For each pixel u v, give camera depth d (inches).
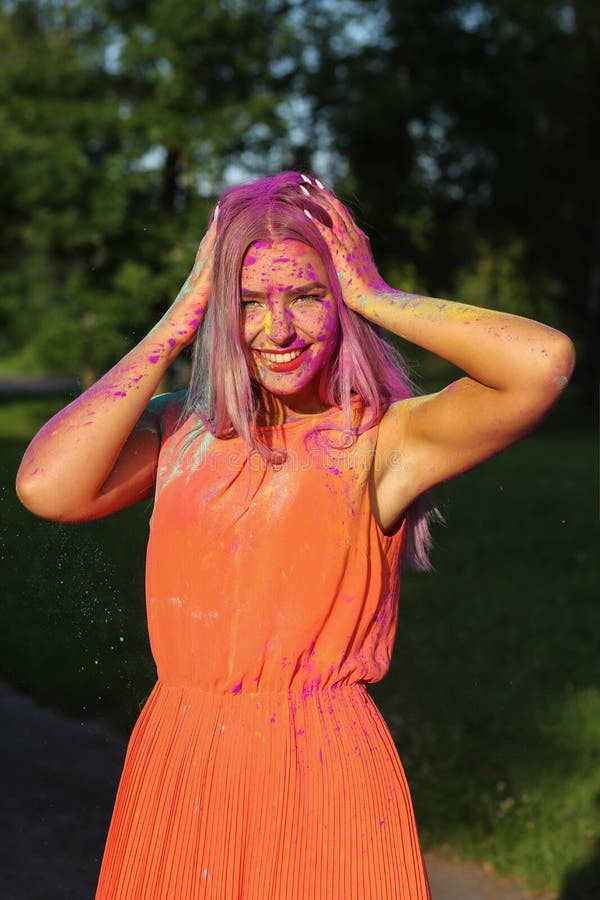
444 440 70.6
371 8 940.0
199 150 830.5
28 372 2102.6
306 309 69.2
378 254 1009.5
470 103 957.2
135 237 856.9
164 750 72.1
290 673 70.6
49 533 96.7
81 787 156.6
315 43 903.7
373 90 901.8
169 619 72.4
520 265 1234.0
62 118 853.2
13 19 1123.3
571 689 235.8
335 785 69.0
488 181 1031.0
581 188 1128.2
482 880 149.6
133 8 876.6
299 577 70.1
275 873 67.8
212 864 68.6
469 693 229.8
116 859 72.1
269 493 70.7
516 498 526.9
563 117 1107.9
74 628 101.0
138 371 71.2
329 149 938.1
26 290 1122.7
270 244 68.3
